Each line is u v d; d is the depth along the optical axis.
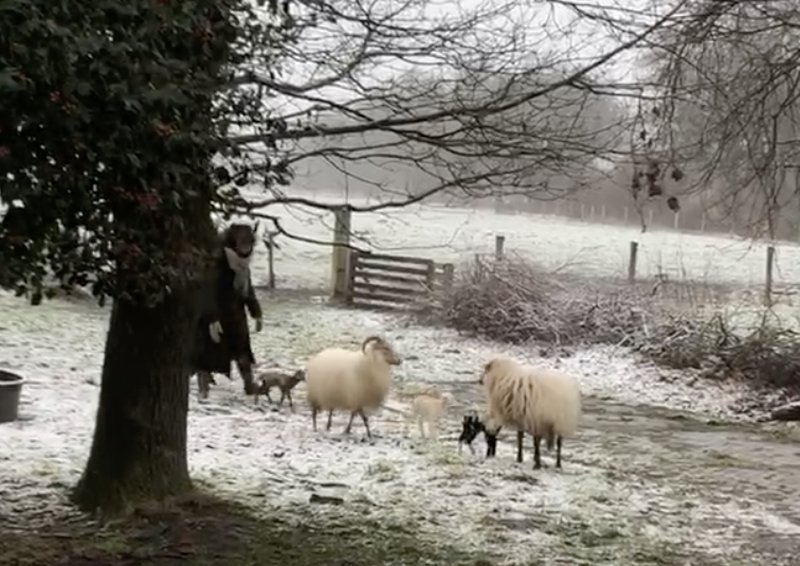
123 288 4.26
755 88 7.65
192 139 4.07
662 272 22.31
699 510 8.08
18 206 3.61
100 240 3.93
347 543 6.48
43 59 3.26
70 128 3.47
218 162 5.66
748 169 8.71
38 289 3.84
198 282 6.70
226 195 5.70
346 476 8.20
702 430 12.27
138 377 6.74
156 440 6.81
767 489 9.01
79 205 3.71
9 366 12.05
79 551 5.98
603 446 10.70
